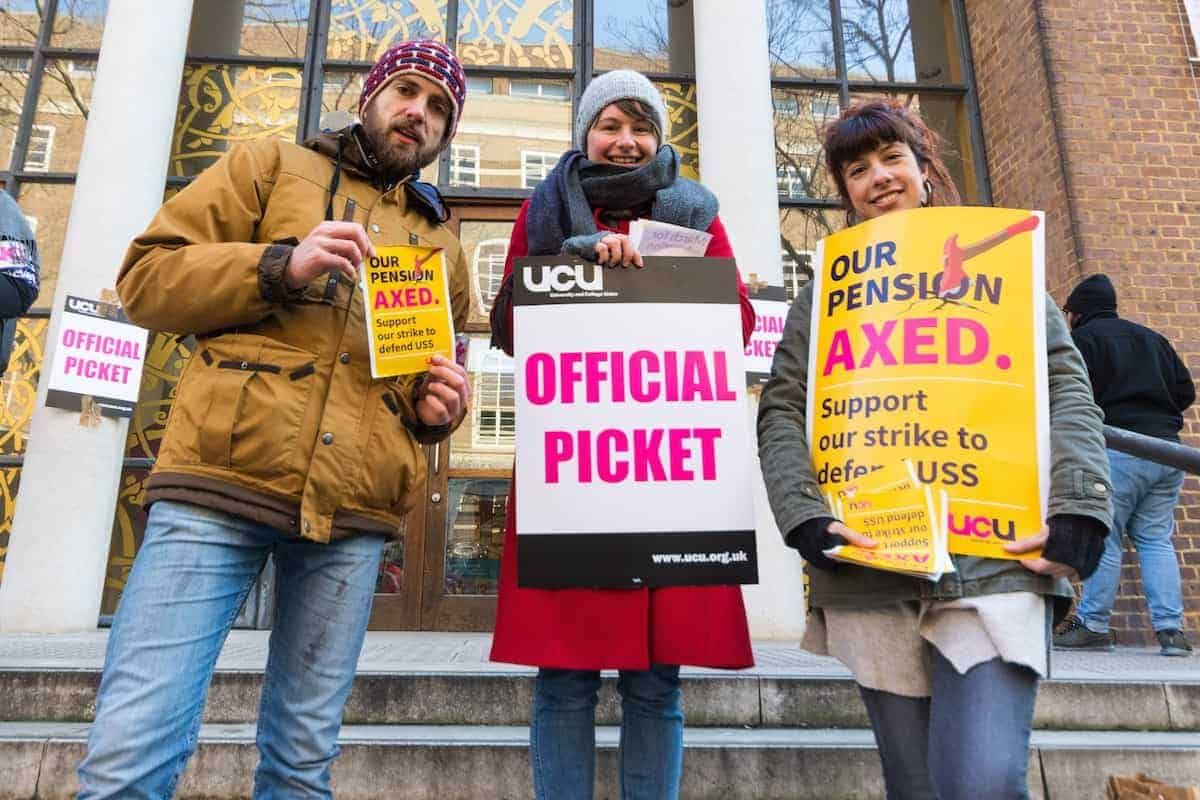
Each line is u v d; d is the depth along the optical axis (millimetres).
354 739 2422
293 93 5344
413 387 1632
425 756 2377
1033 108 5121
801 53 5789
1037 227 1372
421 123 1625
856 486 1306
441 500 4645
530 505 1546
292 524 1377
